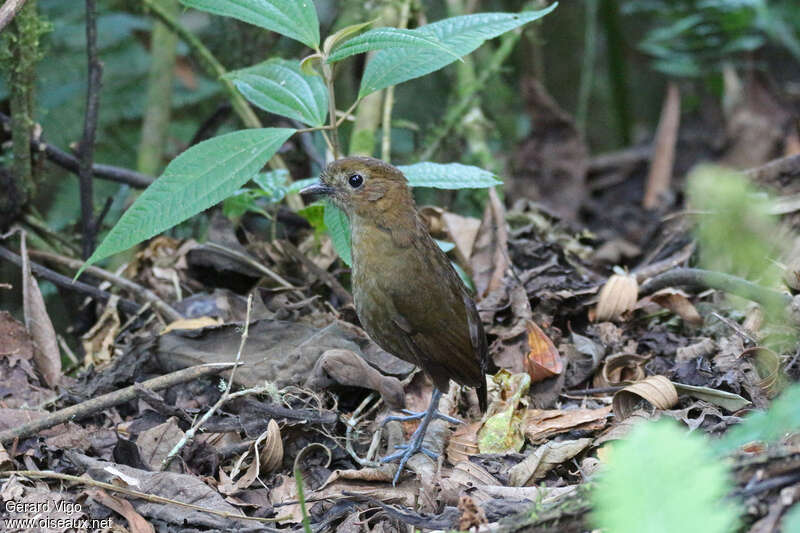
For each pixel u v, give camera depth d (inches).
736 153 541.3
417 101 563.5
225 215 381.4
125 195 463.5
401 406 302.7
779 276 335.9
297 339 319.0
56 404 311.4
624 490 144.3
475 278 373.7
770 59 625.9
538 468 269.6
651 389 289.7
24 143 367.9
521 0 582.9
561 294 352.2
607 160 600.1
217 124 446.0
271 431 279.9
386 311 291.7
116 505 255.0
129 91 513.0
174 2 444.5
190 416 295.6
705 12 537.0
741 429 172.4
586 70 604.7
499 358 332.2
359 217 294.4
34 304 338.6
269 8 281.7
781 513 194.2
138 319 360.8
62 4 503.8
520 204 432.5
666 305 344.5
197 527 252.1
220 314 353.4
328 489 270.7
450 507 244.1
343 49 271.7
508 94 551.5
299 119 309.3
